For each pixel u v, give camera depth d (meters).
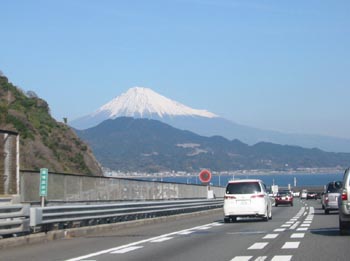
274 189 79.00
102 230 24.09
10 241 17.69
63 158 58.81
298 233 21.19
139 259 14.60
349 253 14.85
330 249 15.75
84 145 66.06
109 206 25.53
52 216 20.28
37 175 24.41
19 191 23.02
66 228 22.11
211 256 14.88
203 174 48.00
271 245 17.11
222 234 21.80
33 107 65.50
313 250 15.59
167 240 19.75
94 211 23.89
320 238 18.94
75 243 19.20
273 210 46.12
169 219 32.81
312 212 40.66
